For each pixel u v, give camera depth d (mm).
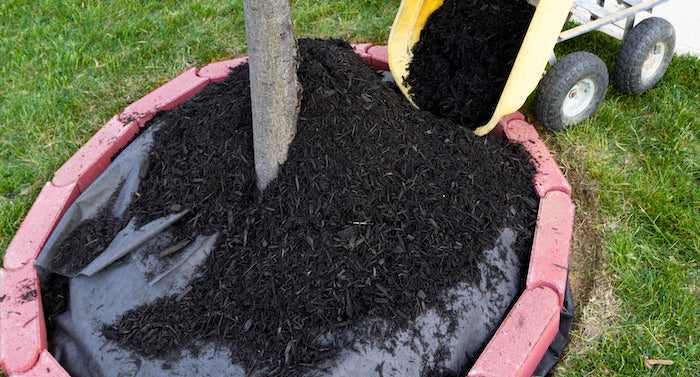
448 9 2318
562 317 2006
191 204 2037
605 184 2295
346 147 2035
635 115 2512
